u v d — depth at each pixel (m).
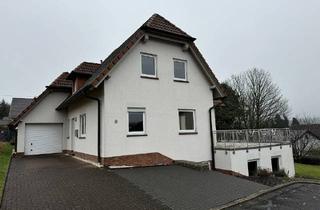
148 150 12.91
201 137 15.12
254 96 43.50
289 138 18.44
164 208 6.65
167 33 13.80
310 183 11.11
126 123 12.40
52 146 20.28
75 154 17.00
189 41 14.81
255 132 16.83
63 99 20.72
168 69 14.27
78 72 17.34
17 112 32.09
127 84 12.65
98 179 9.46
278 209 7.03
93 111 13.29
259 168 15.00
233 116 36.44
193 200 7.43
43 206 6.49
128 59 12.84
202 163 12.27
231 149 13.99
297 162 32.66
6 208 6.33
